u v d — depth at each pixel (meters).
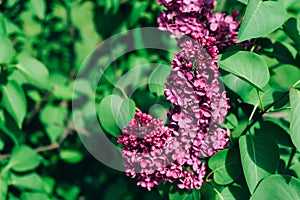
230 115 0.82
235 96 0.81
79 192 1.03
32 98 0.98
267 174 0.76
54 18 1.00
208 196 0.80
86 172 1.02
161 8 0.99
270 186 0.75
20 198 0.92
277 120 0.90
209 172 0.81
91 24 1.00
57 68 0.99
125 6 1.00
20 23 0.98
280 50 0.86
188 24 0.78
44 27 0.99
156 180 0.79
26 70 0.86
